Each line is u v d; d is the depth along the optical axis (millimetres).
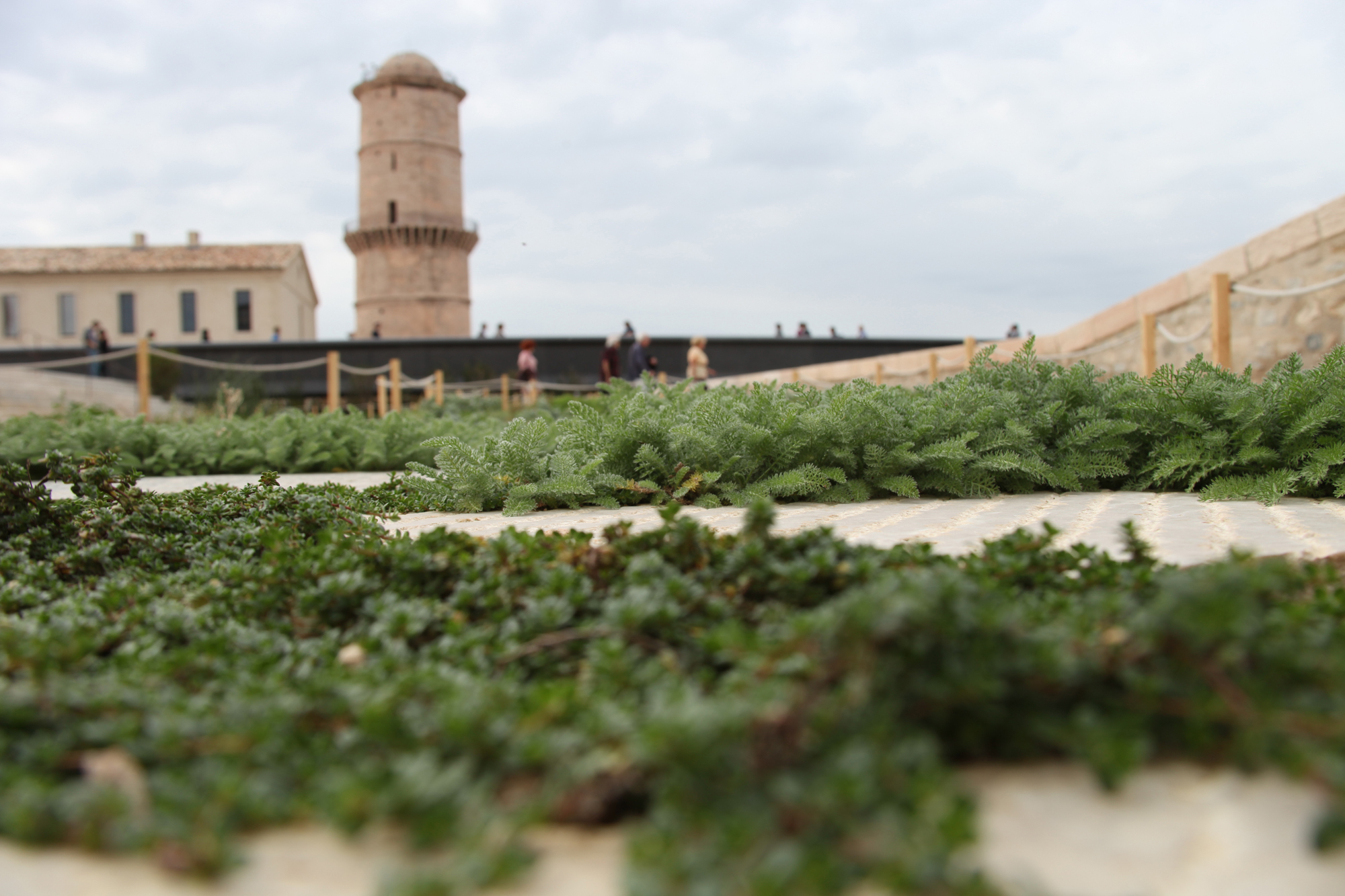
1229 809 1178
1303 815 1160
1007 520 3977
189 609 2102
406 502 4969
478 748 1185
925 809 1021
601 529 3941
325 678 1461
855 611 1157
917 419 5207
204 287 45219
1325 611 1650
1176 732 1297
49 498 3324
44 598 2365
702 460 5082
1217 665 1239
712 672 1521
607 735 1178
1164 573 1898
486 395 25719
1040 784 1258
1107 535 3363
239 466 9117
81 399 22281
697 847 1000
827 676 1203
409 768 1089
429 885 955
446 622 1901
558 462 4980
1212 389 5031
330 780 1154
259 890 1060
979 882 940
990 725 1280
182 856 1076
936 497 5094
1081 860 1071
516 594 1966
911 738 1193
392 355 27016
